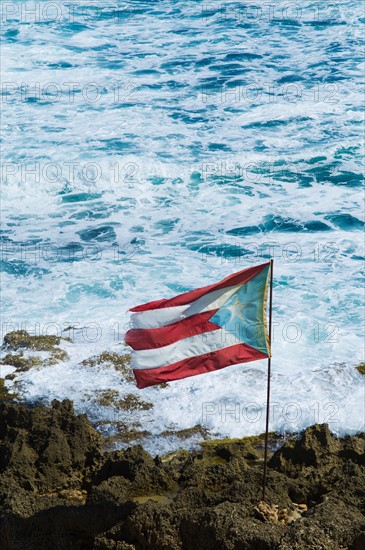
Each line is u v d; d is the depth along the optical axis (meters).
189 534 23.34
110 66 69.62
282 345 37.03
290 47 72.88
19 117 61.56
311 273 43.41
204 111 62.72
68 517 24.45
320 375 34.50
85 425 29.41
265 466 24.95
